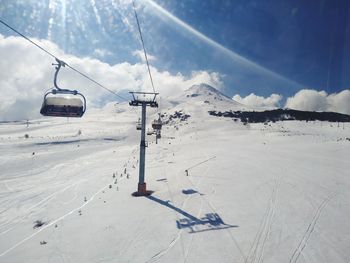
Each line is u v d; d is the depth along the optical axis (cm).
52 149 7106
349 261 1091
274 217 1576
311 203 1784
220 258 1177
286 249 1210
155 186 2522
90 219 1788
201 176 2747
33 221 1938
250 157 3912
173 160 4081
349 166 3034
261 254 1184
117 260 1241
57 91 1162
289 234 1352
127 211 1862
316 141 6450
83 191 2669
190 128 12912
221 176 2698
